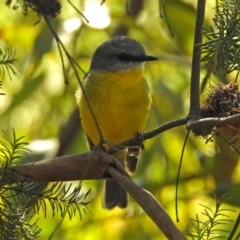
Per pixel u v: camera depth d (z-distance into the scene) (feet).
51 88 44.14
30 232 20.04
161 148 43.16
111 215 42.45
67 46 41.83
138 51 34.63
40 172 21.06
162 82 44.04
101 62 34.65
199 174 42.37
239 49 20.75
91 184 43.29
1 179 19.79
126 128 34.27
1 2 42.52
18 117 44.27
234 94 22.53
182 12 43.57
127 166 34.53
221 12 21.20
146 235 42.83
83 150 45.24
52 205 20.12
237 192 37.04
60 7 19.69
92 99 33.88
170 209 41.55
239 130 21.88
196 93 22.44
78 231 41.73
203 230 20.62
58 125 45.24
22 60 41.73
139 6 42.98
